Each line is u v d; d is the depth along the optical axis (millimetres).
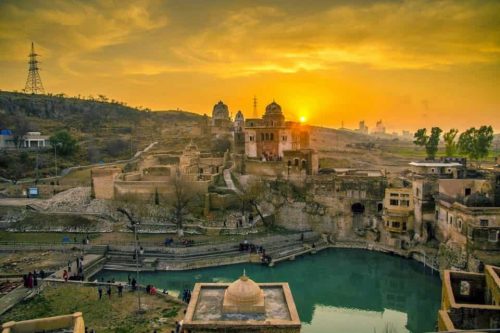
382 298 60625
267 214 84438
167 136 160250
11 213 80562
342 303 59156
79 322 34156
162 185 82562
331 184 84562
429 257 67188
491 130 103562
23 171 108188
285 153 91125
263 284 30797
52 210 82062
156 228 77375
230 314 26312
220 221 79938
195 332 25031
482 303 37781
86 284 53000
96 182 84250
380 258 73500
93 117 173875
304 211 84500
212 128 152750
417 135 122500
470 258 55875
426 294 60969
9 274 56656
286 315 26328
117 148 138875
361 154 144375
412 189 75750
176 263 64000
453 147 114750
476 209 56469
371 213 81750
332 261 72625
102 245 68188
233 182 90562
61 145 123312
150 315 45094
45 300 48250
